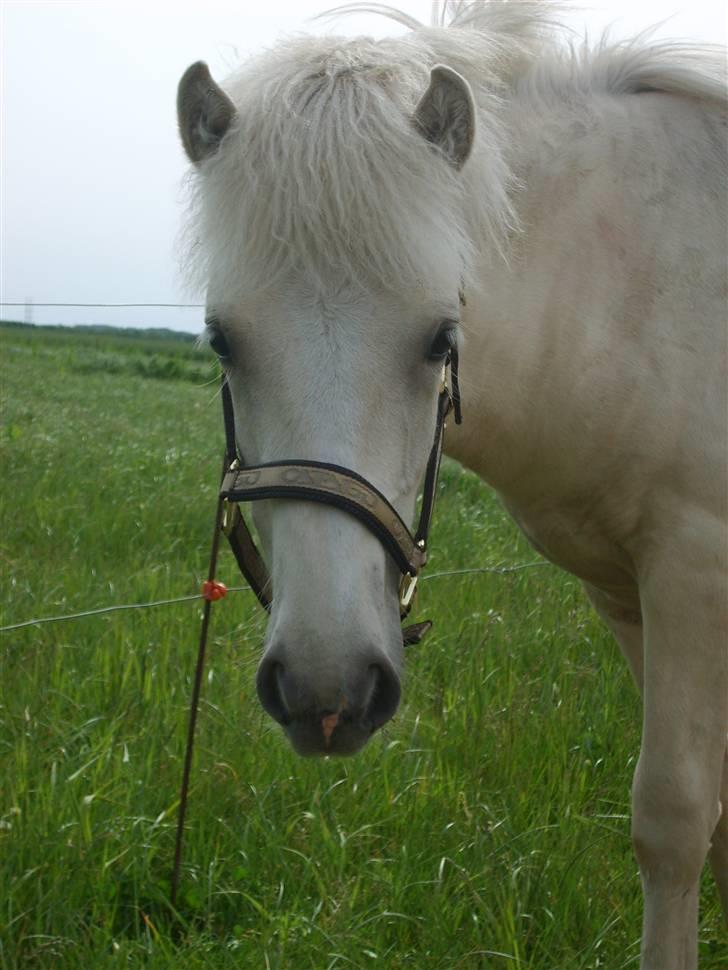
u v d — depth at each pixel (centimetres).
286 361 186
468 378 235
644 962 236
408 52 213
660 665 234
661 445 236
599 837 294
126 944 245
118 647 391
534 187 236
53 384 1547
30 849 268
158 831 287
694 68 253
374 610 183
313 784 309
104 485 723
